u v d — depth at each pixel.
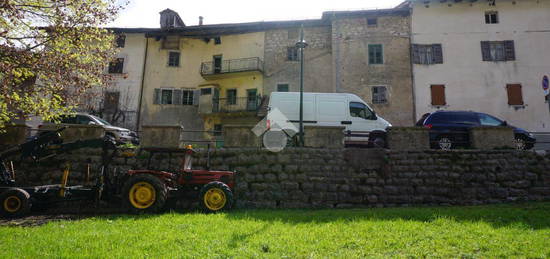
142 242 4.95
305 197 9.93
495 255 4.38
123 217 7.27
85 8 10.61
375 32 23.25
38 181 10.48
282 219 6.96
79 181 10.48
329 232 5.59
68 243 4.89
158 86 26.22
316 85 23.98
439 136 12.60
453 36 22.61
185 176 8.81
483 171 10.10
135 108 25.55
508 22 22.41
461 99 21.72
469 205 9.58
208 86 25.50
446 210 7.90
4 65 9.35
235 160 10.45
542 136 20.61
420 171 10.12
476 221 6.51
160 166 10.34
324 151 10.36
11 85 10.27
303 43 12.66
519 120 21.09
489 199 9.80
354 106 13.62
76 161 10.68
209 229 5.87
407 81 22.33
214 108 25.41
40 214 8.17
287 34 25.48
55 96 11.01
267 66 25.28
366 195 9.95
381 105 22.19
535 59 21.75
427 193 9.93
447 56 22.38
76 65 11.38
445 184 9.98
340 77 22.94
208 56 26.94
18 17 9.54
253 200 9.98
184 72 26.66
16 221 7.17
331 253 4.45
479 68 22.02
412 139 10.48
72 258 4.18
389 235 5.39
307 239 5.12
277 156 10.35
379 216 7.17
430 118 13.16
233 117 25.36
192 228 5.92
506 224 6.22
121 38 26.75
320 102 13.53
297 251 4.52
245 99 25.31
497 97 21.50
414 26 23.00
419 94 22.05
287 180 10.12
